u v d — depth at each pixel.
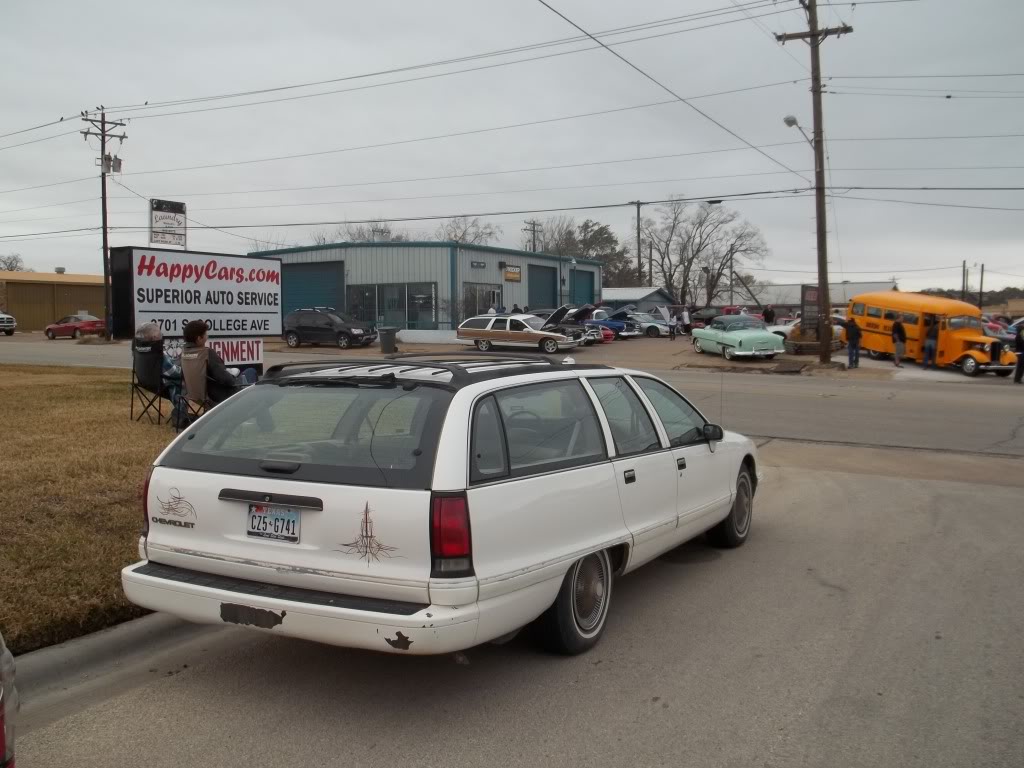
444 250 47.00
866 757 3.70
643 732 3.93
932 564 6.71
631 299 69.56
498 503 4.08
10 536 6.10
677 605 5.70
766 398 19.61
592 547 4.72
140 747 3.80
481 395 4.35
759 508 8.80
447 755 3.72
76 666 4.61
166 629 5.08
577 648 4.78
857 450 12.94
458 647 3.86
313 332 40.38
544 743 3.82
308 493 4.05
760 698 4.28
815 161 29.55
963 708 4.17
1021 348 25.52
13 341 46.69
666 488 5.62
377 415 4.32
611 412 5.36
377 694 4.34
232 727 3.98
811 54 28.91
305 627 3.92
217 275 13.38
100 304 66.69
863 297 32.97
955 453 12.69
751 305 83.75
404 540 3.87
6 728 2.53
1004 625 5.34
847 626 5.31
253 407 4.74
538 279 55.06
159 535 4.50
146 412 12.03
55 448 9.34
